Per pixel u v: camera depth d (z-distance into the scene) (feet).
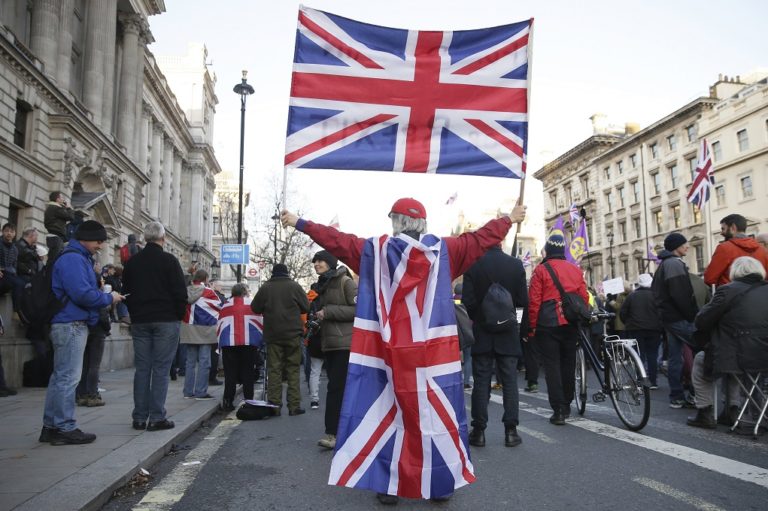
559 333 19.81
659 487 12.35
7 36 61.41
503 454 15.74
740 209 123.44
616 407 19.94
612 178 170.09
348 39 14.19
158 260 18.70
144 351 18.54
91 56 89.20
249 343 25.38
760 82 127.44
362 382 11.01
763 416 18.28
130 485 12.78
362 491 12.50
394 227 11.99
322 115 13.99
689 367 24.32
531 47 14.38
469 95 14.25
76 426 17.33
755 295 17.57
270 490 12.55
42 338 32.07
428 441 10.59
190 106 192.54
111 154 88.48
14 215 63.36
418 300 11.09
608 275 169.89
